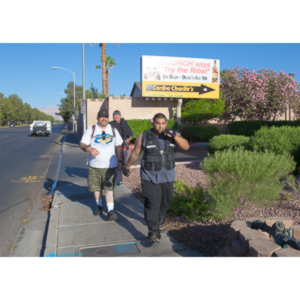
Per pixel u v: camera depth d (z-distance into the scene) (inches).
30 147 816.3
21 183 347.9
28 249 168.1
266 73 927.0
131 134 277.9
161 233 169.5
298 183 218.2
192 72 812.0
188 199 198.5
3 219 219.8
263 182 183.3
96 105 907.4
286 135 284.8
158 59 787.4
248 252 126.0
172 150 153.2
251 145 308.3
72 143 915.4
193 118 844.6
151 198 150.9
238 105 914.7
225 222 180.4
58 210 222.7
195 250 152.0
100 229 181.3
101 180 201.2
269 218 143.9
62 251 151.6
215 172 197.2
